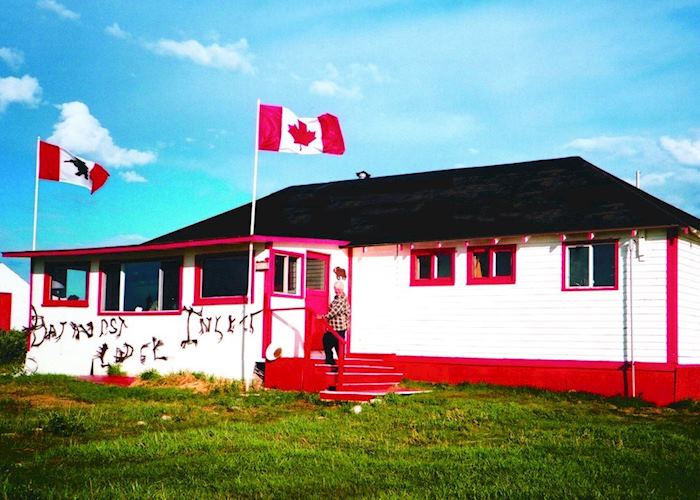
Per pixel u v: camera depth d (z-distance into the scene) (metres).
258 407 16.41
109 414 15.22
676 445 12.48
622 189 20.69
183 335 20.95
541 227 19.84
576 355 19.31
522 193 22.48
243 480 9.82
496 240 20.52
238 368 19.75
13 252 24.02
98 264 22.94
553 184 22.44
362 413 15.48
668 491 9.46
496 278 20.52
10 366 25.80
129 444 12.20
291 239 20.11
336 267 20.62
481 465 10.82
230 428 13.70
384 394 17.53
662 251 18.53
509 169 24.83
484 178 24.70
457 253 21.12
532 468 10.59
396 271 21.94
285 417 15.30
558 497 9.12
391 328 21.83
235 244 20.20
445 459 11.27
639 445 12.54
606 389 18.86
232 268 20.42
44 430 13.45
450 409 15.84
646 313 18.59
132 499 8.84
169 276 21.69
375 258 22.28
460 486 9.54
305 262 20.80
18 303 35.72
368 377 19.03
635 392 18.52
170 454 11.55
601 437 13.27
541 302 19.86
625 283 18.91
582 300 19.36
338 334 18.17
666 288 18.41
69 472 10.19
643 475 10.36
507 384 20.06
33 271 24.30
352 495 9.27
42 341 23.83
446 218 22.22
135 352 21.83
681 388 18.34
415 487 9.59
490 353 20.39
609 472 10.43
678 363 18.36
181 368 20.86
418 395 18.08
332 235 23.12
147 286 22.09
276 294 19.73
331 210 25.56
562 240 19.67
